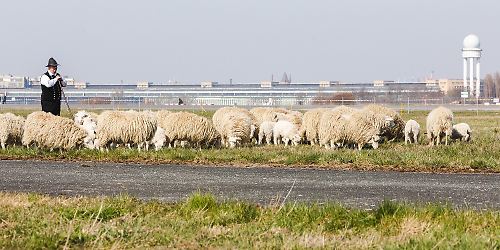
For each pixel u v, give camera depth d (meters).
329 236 11.53
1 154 25.12
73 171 20.88
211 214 13.25
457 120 64.44
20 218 12.46
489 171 21.41
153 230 11.76
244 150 27.41
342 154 24.70
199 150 26.73
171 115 30.06
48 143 26.50
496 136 39.72
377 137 30.53
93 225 11.59
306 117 33.75
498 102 135.50
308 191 17.11
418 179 19.47
